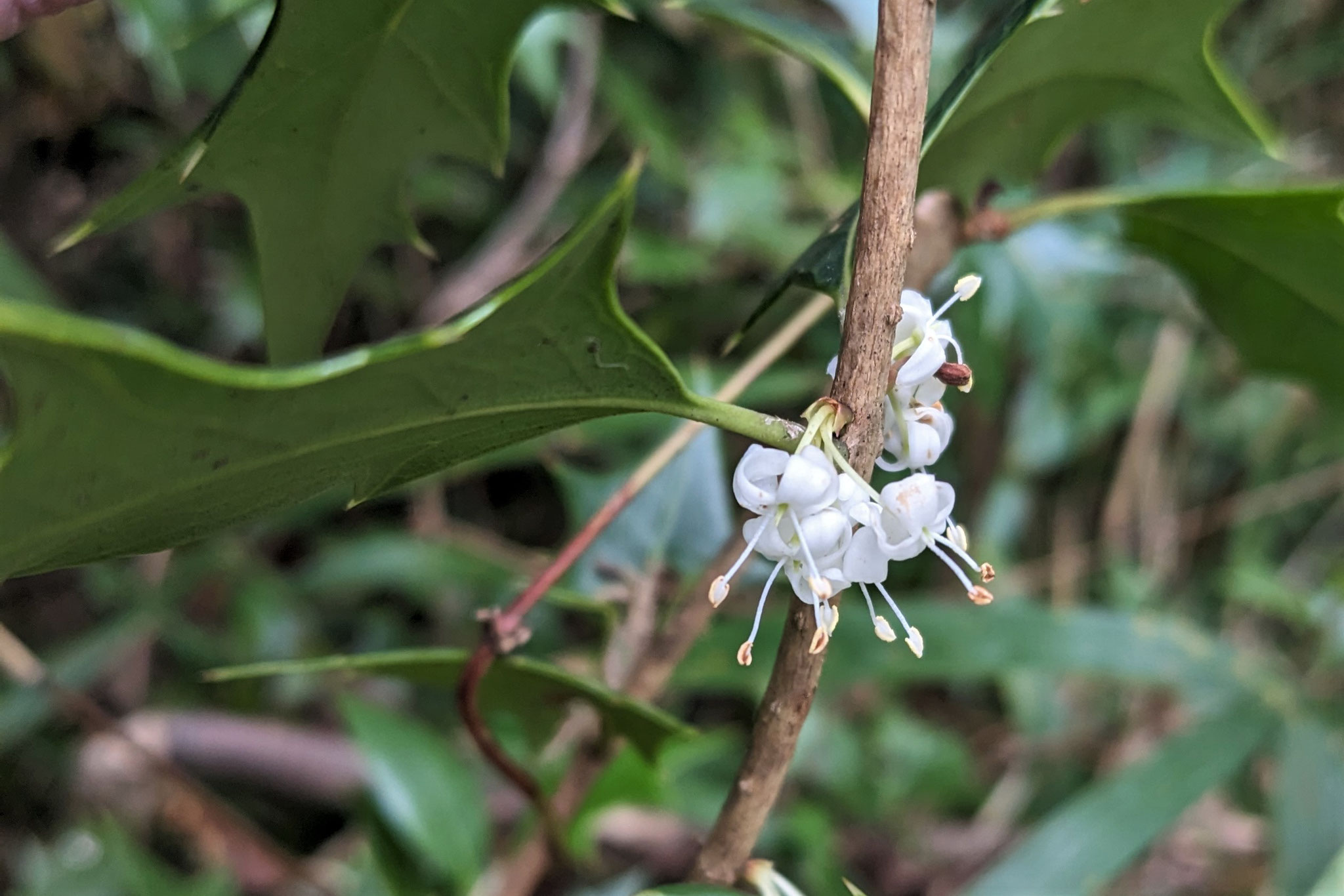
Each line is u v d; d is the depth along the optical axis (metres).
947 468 0.46
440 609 0.42
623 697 0.19
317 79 0.17
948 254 0.20
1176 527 0.51
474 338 0.14
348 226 0.18
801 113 0.47
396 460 0.15
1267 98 0.54
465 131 0.18
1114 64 0.19
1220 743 0.30
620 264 0.40
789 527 0.15
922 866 0.39
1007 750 0.45
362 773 0.34
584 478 0.24
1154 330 0.48
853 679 0.31
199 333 0.42
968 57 0.18
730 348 0.17
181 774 0.30
